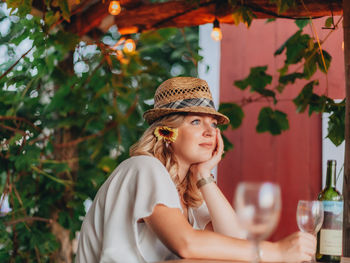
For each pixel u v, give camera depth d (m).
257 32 3.78
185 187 2.04
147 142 2.00
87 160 3.21
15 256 2.92
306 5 2.72
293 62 2.95
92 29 3.30
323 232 1.80
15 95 2.87
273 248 1.55
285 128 3.23
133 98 3.28
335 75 3.17
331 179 1.85
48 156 3.07
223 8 2.86
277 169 3.61
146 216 1.63
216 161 2.02
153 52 5.93
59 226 3.00
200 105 1.95
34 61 2.78
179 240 1.56
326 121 3.41
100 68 3.19
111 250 1.67
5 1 2.59
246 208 1.15
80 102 2.96
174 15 3.00
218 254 1.54
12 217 2.92
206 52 4.01
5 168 2.89
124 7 3.10
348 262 1.77
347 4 2.24
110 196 1.77
